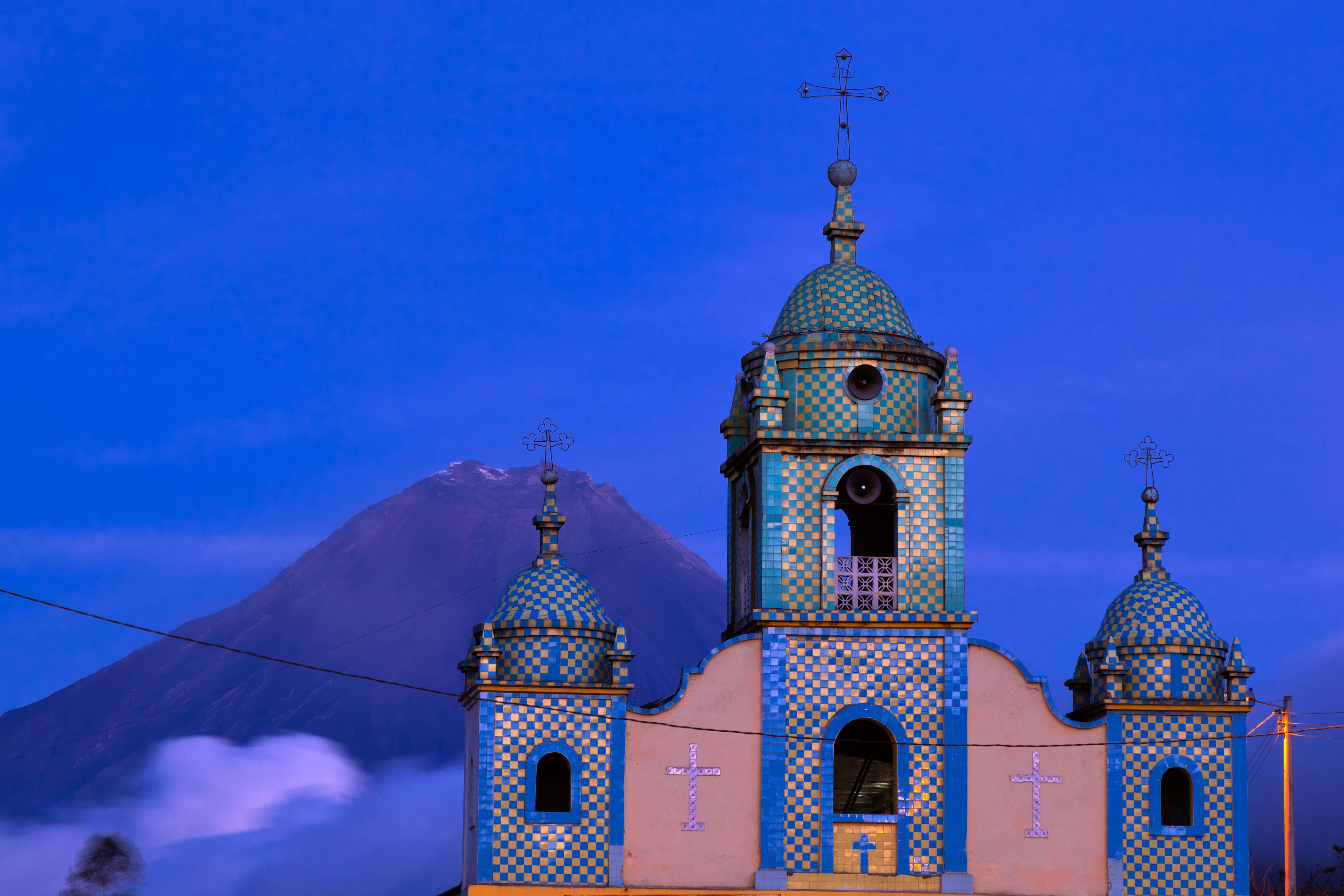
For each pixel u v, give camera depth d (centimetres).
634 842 6938
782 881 6900
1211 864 7094
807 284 7600
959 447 7200
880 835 6969
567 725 7012
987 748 7069
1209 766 7175
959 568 7131
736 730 7031
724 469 7819
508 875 6888
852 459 7194
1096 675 7406
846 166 7769
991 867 6981
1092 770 7112
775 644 7050
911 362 7350
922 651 7069
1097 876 7031
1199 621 7412
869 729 7331
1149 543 7806
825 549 7125
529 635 7138
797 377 7331
